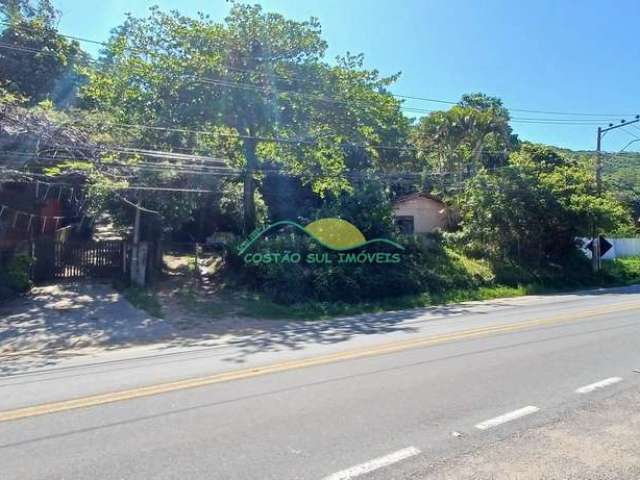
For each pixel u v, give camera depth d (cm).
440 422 513
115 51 1836
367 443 461
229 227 2750
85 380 729
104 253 1750
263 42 1892
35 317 1279
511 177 2500
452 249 2625
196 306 1504
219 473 405
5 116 1263
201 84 1805
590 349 873
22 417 549
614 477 393
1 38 2211
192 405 582
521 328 1117
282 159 2211
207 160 1836
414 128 3653
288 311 1541
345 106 1961
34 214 1850
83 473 409
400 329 1170
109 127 1697
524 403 572
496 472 401
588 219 2475
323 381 678
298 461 425
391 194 3306
